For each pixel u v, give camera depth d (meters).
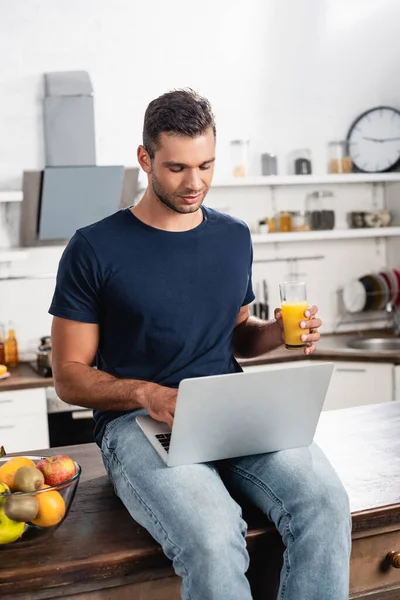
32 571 1.62
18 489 1.69
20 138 4.11
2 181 4.11
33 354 4.25
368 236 4.57
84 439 3.90
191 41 4.37
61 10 4.13
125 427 1.94
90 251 1.98
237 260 2.11
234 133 4.50
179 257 2.04
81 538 1.77
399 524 1.92
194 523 1.61
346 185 4.80
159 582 1.75
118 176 3.86
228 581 1.56
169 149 1.87
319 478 1.76
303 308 2.03
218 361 2.08
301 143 4.62
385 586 1.95
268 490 1.80
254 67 4.50
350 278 4.85
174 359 2.03
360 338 4.54
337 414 2.63
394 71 4.75
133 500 1.76
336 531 1.68
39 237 3.98
